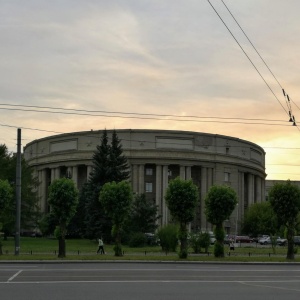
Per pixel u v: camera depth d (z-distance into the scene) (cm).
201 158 12281
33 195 8525
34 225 9075
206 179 12369
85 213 8231
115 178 8025
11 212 6925
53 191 3891
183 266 3002
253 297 1605
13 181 8025
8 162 8081
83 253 4547
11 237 9319
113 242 7594
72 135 12506
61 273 2341
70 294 1609
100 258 3575
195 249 4959
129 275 2273
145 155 11975
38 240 8138
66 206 3878
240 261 3509
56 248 5600
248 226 11112
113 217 4184
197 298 1555
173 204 3922
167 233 5072
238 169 12988
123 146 12019
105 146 8238
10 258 3462
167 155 12031
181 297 1570
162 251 5069
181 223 3903
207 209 4100
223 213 4053
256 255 4453
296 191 4053
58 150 12825
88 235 7781
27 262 3203
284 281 2119
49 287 1783
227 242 8625
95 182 8006
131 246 6397
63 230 3822
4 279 2047
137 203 7650
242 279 2177
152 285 1883
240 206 12925
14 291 1670
